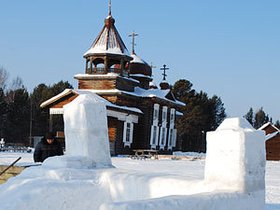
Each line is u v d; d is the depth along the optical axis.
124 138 40.41
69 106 8.88
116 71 43.25
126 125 40.75
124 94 41.38
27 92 70.44
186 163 30.03
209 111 89.69
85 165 8.30
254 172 5.91
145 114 44.28
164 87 53.81
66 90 37.69
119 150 39.97
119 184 7.25
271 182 16.75
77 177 7.57
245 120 6.34
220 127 6.26
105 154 8.76
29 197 6.83
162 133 47.12
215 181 6.01
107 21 44.56
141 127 44.22
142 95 44.34
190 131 79.69
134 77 49.47
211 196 5.13
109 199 7.39
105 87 42.38
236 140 5.86
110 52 42.59
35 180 7.36
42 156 11.55
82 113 8.61
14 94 68.62
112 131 38.97
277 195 12.35
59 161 8.14
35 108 68.88
